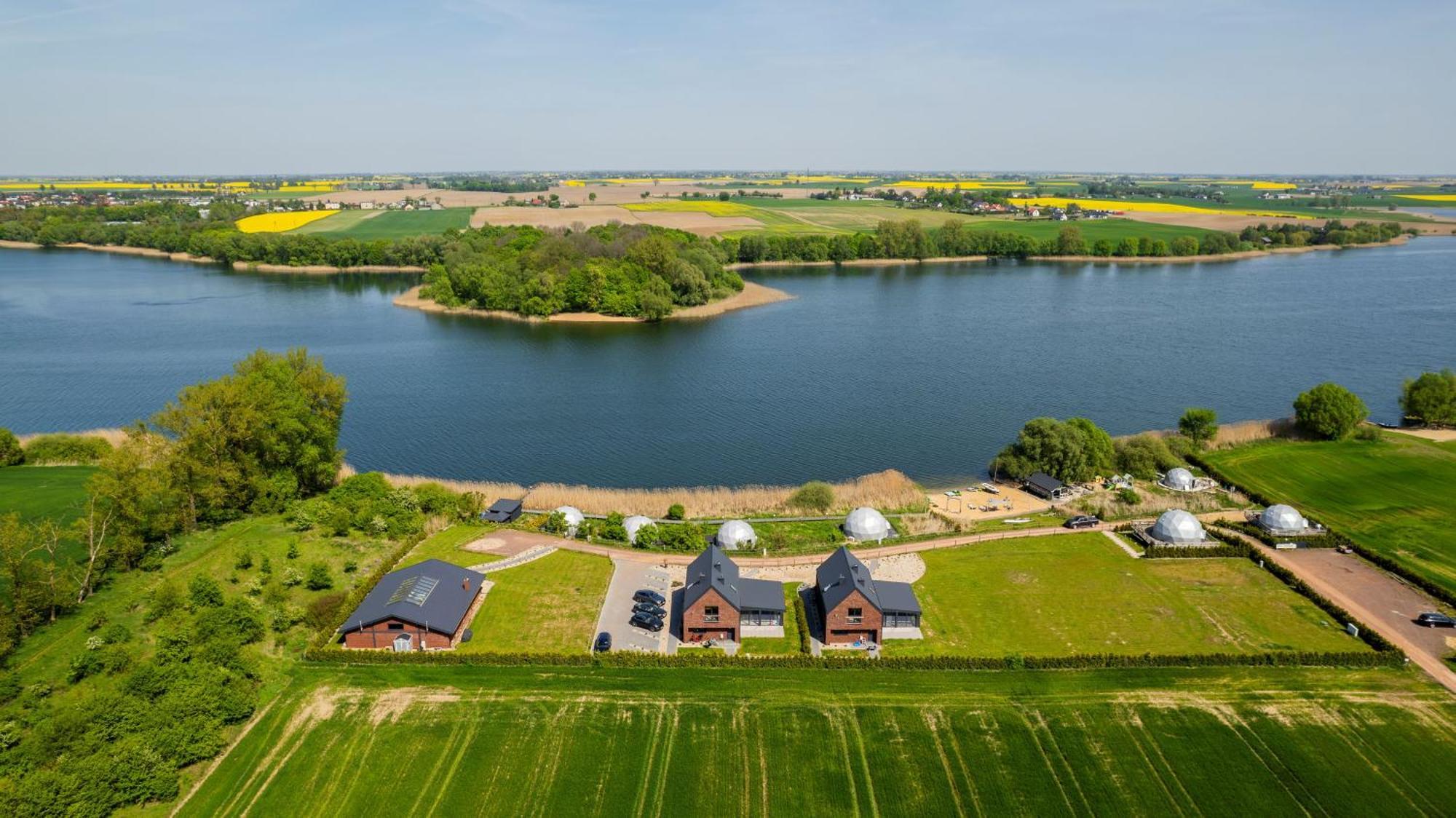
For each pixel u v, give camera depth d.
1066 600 79.12
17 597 67.06
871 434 134.25
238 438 95.62
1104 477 112.19
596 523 96.81
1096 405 147.88
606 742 59.19
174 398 151.00
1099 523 97.12
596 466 121.69
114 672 62.88
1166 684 65.06
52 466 110.44
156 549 83.75
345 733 59.69
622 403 152.12
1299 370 168.12
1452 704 62.19
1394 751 57.28
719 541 92.81
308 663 68.06
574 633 73.44
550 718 61.56
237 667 64.50
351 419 143.00
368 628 70.25
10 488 99.12
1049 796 54.16
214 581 73.88
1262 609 76.81
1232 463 114.62
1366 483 106.88
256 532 91.75
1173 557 87.88
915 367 175.38
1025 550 90.31
